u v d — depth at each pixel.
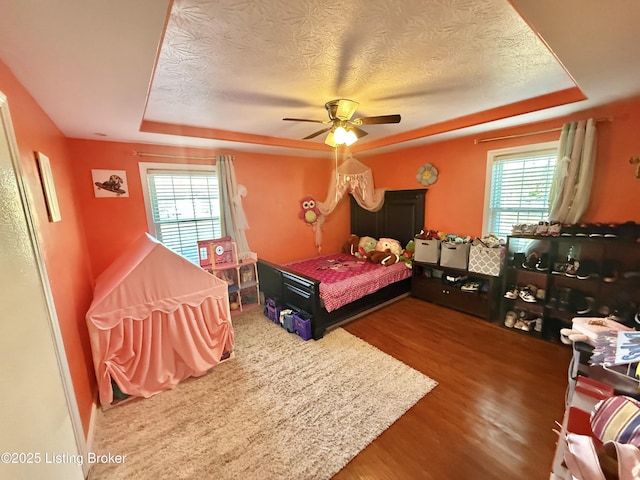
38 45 1.09
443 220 3.86
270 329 3.16
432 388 2.13
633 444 0.84
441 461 1.55
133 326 2.01
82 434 1.52
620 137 2.40
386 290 3.75
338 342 2.85
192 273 2.25
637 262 2.38
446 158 3.71
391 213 4.50
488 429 1.75
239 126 2.98
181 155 3.33
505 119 2.68
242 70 1.75
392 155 4.37
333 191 4.51
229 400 2.05
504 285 3.06
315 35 1.39
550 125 2.76
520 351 2.62
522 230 2.90
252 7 1.16
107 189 2.90
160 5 0.90
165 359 2.17
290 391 2.13
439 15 1.26
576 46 1.32
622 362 1.19
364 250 4.57
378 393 2.09
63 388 1.39
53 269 1.55
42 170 1.58
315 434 1.74
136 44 1.12
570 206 2.65
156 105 2.26
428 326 3.16
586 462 0.81
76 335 1.83
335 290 3.06
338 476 1.48
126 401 2.04
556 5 1.01
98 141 2.82
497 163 3.28
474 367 2.38
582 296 2.65
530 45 1.54
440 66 1.78
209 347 2.37
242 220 3.69
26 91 1.50
